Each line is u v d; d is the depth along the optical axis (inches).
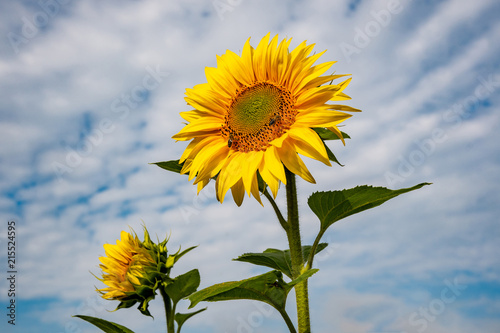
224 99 29.1
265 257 27.1
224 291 25.2
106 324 26.5
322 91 25.4
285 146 25.3
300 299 26.2
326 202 25.6
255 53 28.5
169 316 27.6
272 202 26.8
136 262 27.1
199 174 26.7
